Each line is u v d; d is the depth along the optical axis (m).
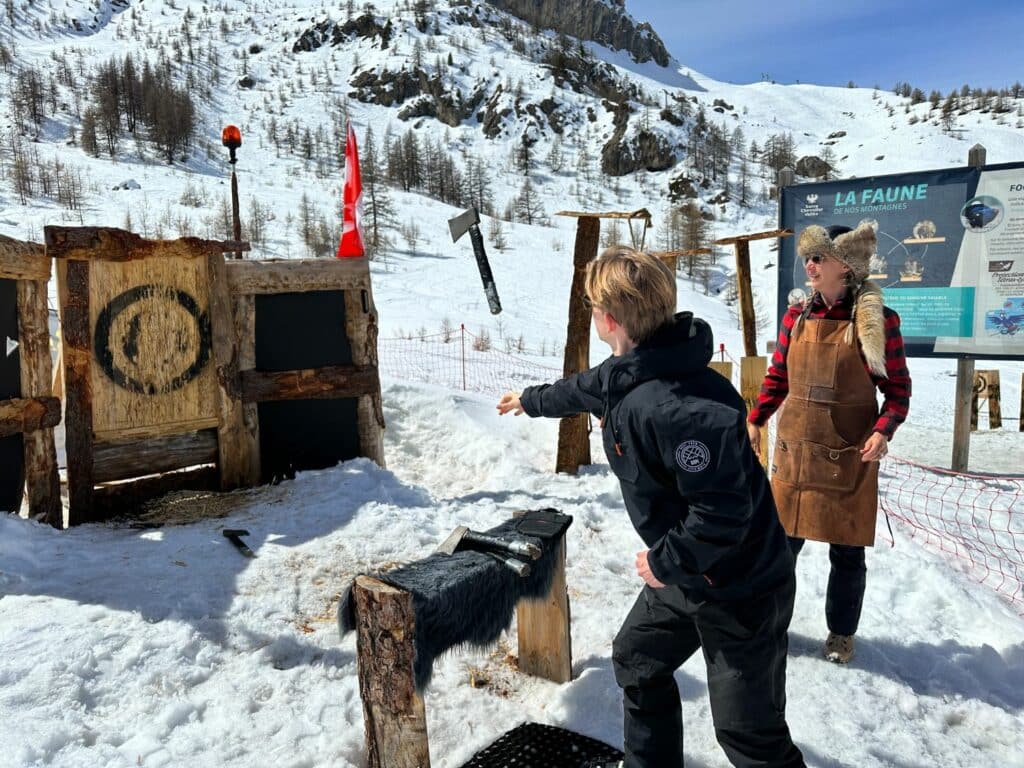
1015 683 2.78
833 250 2.65
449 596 1.92
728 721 1.69
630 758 1.90
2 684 2.34
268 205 58.34
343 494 4.44
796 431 2.75
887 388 2.62
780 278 6.36
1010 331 5.70
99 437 4.31
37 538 3.57
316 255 46.19
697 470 1.48
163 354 4.52
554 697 2.57
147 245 4.36
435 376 12.45
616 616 3.20
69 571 3.26
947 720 2.55
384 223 52.38
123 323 4.37
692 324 1.64
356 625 1.87
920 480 5.90
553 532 2.46
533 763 2.21
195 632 2.81
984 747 2.42
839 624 2.82
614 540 4.14
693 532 1.51
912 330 6.02
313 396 5.04
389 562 3.59
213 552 3.56
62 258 4.09
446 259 42.56
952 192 5.70
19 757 2.01
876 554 3.78
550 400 2.00
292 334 5.00
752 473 1.57
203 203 57.56
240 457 4.80
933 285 5.89
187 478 4.71
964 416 6.05
